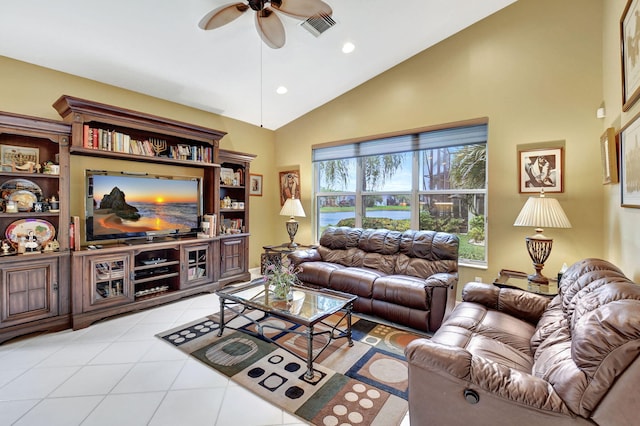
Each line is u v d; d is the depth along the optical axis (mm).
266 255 4488
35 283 2639
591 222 2855
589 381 1022
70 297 2820
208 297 3748
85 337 2641
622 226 2230
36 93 2916
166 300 3436
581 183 2898
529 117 3148
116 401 1818
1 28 2441
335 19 2967
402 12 2998
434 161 3873
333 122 4660
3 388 1926
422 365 1324
